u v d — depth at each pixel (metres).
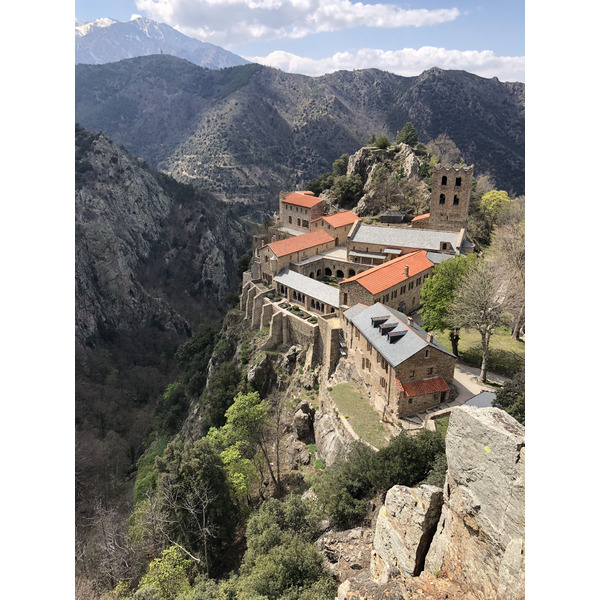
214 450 60.22
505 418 24.83
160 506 53.59
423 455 43.06
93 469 89.81
